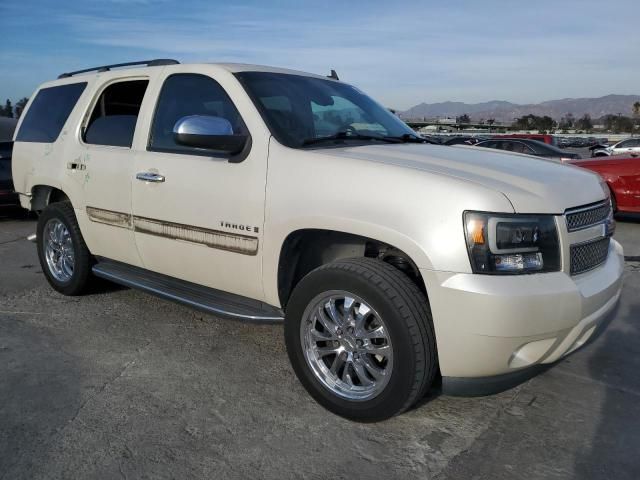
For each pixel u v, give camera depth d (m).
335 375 3.06
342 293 2.93
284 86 3.74
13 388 3.33
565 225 2.79
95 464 2.62
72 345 3.98
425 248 2.64
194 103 3.76
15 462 2.62
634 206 9.05
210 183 3.46
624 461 2.69
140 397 3.24
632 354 3.95
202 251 3.57
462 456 2.72
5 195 8.85
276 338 4.15
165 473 2.56
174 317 4.55
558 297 2.63
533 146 15.19
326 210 2.94
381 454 2.73
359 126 3.84
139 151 3.96
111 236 4.26
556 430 2.96
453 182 2.70
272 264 3.22
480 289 2.54
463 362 2.67
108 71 4.57
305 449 2.76
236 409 3.13
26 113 5.37
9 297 5.04
